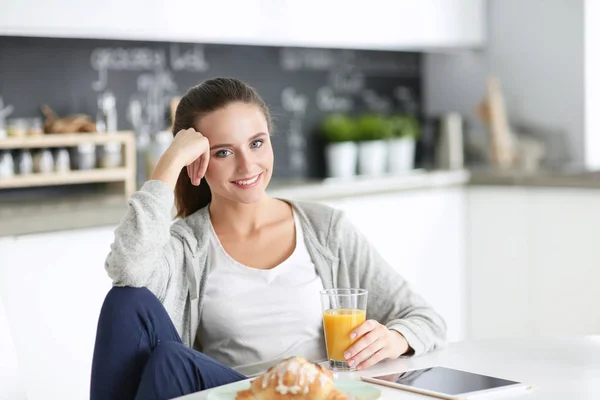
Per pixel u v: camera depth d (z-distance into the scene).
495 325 4.26
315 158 4.73
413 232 4.04
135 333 1.75
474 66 5.04
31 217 2.80
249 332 2.00
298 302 2.03
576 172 4.02
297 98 4.66
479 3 4.82
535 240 4.07
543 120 4.82
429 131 5.16
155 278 1.93
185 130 1.99
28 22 3.09
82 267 2.93
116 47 3.95
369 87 4.99
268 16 3.82
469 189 4.30
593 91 4.67
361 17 4.17
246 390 1.43
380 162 4.70
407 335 1.85
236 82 2.05
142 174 3.92
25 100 3.66
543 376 1.61
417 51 5.21
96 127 3.65
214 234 2.07
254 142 2.01
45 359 2.84
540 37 4.79
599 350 1.80
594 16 4.64
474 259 4.30
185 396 1.53
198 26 3.58
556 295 4.02
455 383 1.54
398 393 1.51
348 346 1.73
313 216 2.15
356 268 2.12
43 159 3.38
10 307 2.75
